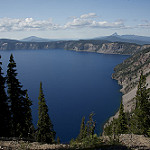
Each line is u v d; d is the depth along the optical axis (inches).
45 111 1331.2
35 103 5265.8
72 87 7578.7
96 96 6348.4
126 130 1467.8
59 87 7519.7
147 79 6752.0
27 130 1209.4
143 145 651.5
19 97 1089.4
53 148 603.2
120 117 1546.5
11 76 1039.0
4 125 997.2
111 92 6988.2
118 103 5595.5
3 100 999.6
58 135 3550.7
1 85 992.9
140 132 1111.0
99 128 3730.3
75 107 5177.2
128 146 592.1
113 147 564.7
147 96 1182.3
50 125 1370.6
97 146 574.2
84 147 572.7
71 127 3912.4
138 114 1136.2
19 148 574.6
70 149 566.9
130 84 7460.6
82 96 6304.1
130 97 5556.1
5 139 723.4
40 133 1294.3
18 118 1080.2
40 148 602.2
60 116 4512.8
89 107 5191.9
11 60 1031.0
